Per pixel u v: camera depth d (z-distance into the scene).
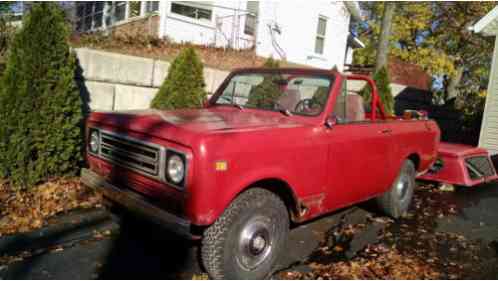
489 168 7.19
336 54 17.75
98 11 15.23
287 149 3.14
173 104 6.25
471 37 22.17
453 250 4.11
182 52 6.44
